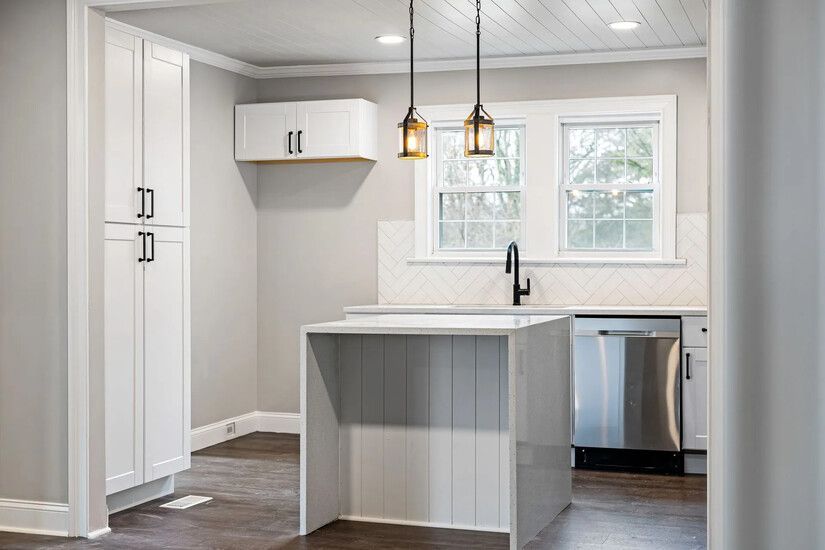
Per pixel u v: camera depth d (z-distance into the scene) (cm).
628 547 366
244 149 630
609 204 604
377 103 634
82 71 383
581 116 597
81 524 385
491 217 625
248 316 654
